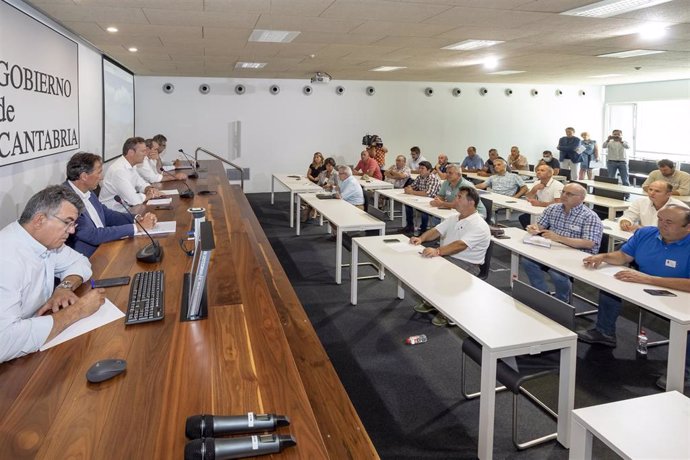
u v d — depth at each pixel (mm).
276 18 4348
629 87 11203
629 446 1312
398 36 5230
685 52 6387
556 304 2225
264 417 1111
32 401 1174
